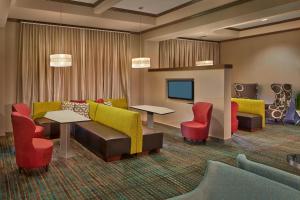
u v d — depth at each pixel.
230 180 1.57
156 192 3.04
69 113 4.64
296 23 6.89
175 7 5.69
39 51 6.05
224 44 9.29
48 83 6.18
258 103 6.59
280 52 7.70
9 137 5.63
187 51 8.55
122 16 6.03
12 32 5.84
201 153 4.54
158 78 7.17
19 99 5.98
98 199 2.86
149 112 5.62
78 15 5.48
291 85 7.41
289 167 3.89
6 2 3.82
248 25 7.58
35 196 2.91
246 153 4.57
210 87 5.48
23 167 3.43
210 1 5.04
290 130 6.45
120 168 3.78
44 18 5.74
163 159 4.20
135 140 4.21
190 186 3.20
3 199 2.83
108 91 7.10
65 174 3.54
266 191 1.40
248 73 8.62
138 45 7.64
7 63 5.85
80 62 6.63
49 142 3.73
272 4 4.35
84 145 4.88
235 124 5.78
